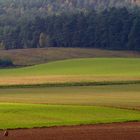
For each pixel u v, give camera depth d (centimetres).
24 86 16062
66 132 7512
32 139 6988
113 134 7312
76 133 7419
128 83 16475
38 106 10400
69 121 8562
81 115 9319
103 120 8656
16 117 9006
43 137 7125
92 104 11144
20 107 10194
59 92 14525
